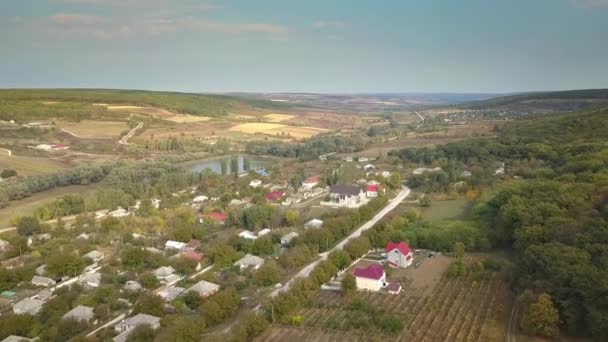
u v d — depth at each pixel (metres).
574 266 87.31
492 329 86.12
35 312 100.88
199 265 128.62
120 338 87.25
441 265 124.25
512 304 96.94
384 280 111.94
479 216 152.88
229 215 166.75
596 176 146.88
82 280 117.88
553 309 82.44
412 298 102.94
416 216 160.00
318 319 94.25
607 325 75.25
